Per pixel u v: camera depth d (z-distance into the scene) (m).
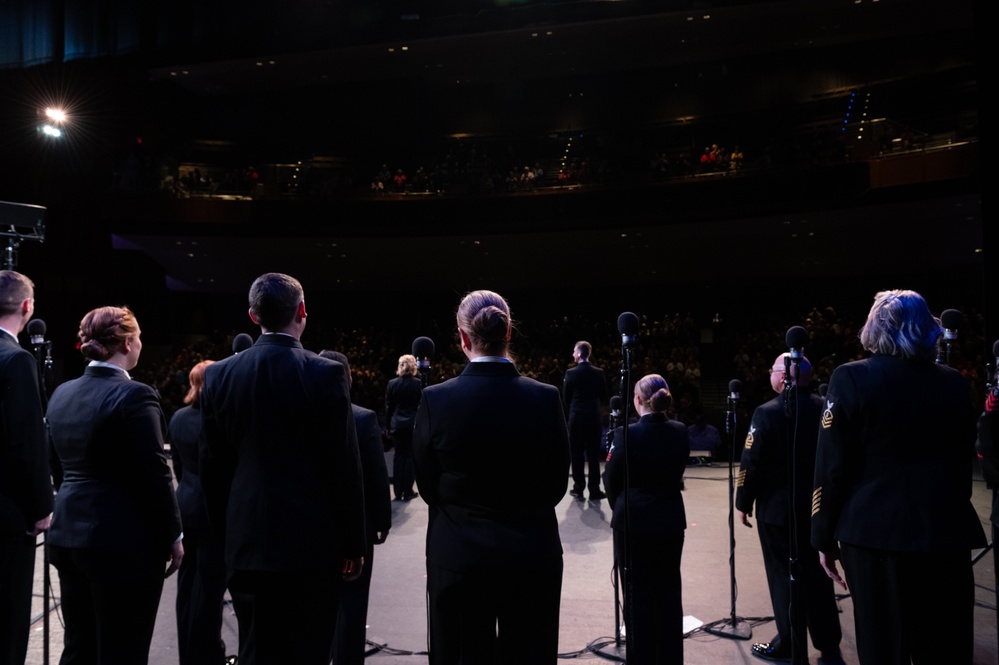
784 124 20.41
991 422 2.90
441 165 21.14
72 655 2.67
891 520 2.14
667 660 3.16
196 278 22.52
